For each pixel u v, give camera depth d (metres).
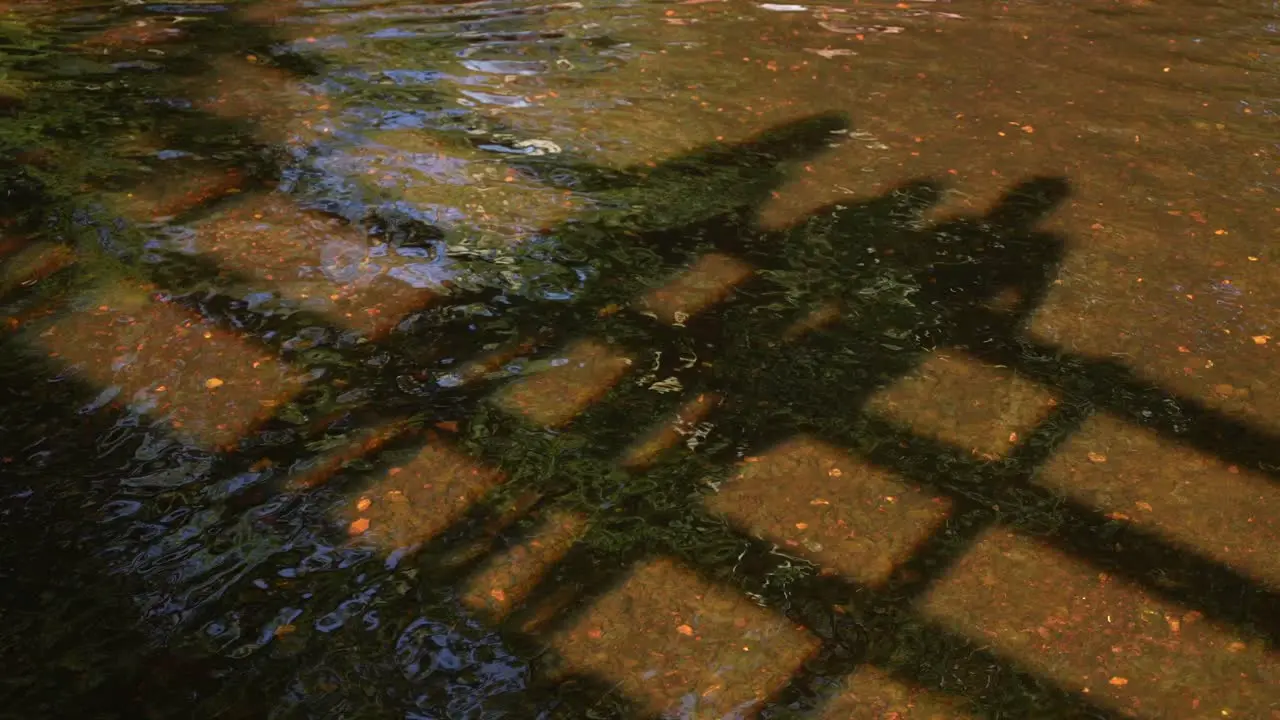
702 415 4.23
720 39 7.66
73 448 3.92
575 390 4.34
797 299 4.95
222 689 3.09
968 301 4.96
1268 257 5.35
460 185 5.74
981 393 4.41
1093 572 3.60
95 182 5.62
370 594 3.41
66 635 3.22
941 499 3.88
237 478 3.83
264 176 5.75
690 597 3.45
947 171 6.02
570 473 3.93
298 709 3.04
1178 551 3.69
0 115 6.20
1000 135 6.43
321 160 5.92
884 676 3.20
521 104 6.61
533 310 4.81
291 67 6.98
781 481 3.94
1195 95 7.05
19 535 3.55
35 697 3.03
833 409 4.30
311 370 4.38
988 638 3.34
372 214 5.45
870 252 5.30
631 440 4.10
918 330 4.77
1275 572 3.62
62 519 3.62
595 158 6.05
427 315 4.74
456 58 7.21
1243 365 4.61
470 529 3.68
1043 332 4.78
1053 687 3.18
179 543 3.56
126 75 6.77
